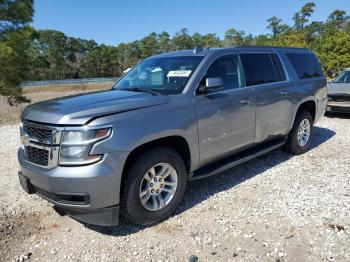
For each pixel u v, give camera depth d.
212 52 4.56
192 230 3.66
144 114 3.54
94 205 3.27
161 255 3.25
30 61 22.16
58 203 3.38
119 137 3.30
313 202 4.22
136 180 3.51
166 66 4.63
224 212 4.03
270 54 5.60
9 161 6.23
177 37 96.00
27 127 3.63
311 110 6.60
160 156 3.68
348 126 8.77
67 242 3.51
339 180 4.93
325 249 3.25
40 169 3.42
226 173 5.31
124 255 3.27
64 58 99.88
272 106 5.24
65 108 3.48
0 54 19.20
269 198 4.37
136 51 100.19
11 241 3.54
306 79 6.21
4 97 21.56
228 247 3.33
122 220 3.91
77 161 3.21
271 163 5.75
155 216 3.75
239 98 4.61
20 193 4.71
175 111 3.80
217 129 4.30
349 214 3.89
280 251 3.24
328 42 38.12
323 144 6.97
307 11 73.12
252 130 4.91
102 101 3.68
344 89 9.80
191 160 4.05
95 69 95.06
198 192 4.62
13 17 21.02
